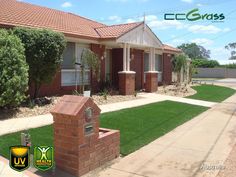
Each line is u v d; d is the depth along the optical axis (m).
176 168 7.05
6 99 10.75
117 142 7.55
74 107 6.30
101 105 14.62
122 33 18.16
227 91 27.00
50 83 14.16
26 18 15.25
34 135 8.67
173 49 28.36
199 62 66.44
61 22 17.83
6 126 9.57
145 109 14.02
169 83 29.20
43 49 12.76
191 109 15.36
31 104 12.27
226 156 7.98
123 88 18.56
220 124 12.05
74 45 17.38
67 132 6.34
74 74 17.20
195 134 10.29
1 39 10.96
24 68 11.22
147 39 20.94
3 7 15.91
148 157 7.74
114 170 6.81
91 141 6.58
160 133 10.12
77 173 6.29
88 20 23.16
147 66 24.94
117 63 21.14
